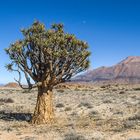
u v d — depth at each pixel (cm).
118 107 2981
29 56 2073
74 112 2645
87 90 8106
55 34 2031
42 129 1847
